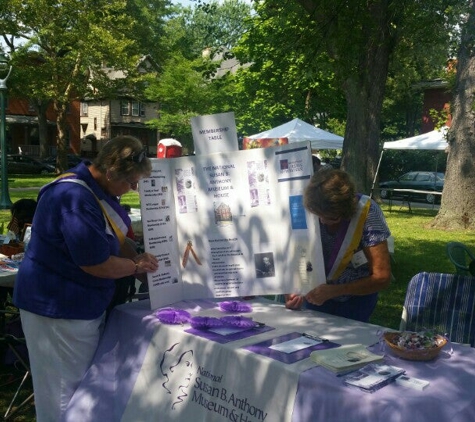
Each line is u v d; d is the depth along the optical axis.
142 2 31.61
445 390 1.82
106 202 2.54
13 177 28.09
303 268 2.62
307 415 1.88
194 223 2.83
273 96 16.02
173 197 2.86
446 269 7.81
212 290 2.84
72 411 2.53
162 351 2.48
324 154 27.34
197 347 2.33
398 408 1.69
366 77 10.70
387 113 40.12
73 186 2.42
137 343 2.60
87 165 2.57
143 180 2.72
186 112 32.16
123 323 2.69
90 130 48.88
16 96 29.67
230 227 2.77
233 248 2.77
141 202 2.73
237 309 2.75
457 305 3.03
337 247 2.61
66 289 2.47
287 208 2.63
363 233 2.58
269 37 7.87
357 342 2.28
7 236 4.80
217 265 2.81
